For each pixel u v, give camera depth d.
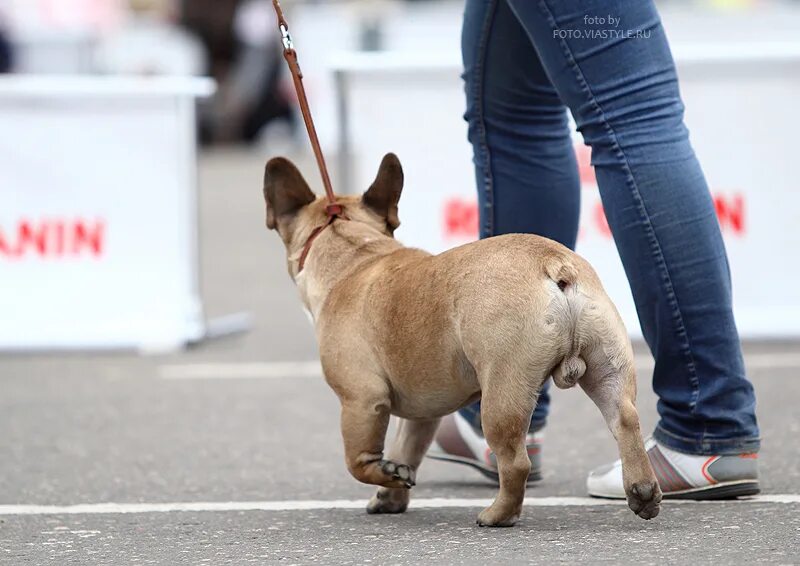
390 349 7.09
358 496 8.34
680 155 7.43
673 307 7.45
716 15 30.03
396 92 13.72
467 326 6.73
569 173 8.45
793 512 7.34
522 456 6.85
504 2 7.97
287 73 40.00
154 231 14.18
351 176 14.59
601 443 9.78
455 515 7.69
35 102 13.91
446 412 7.23
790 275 13.61
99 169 14.05
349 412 7.25
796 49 13.28
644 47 7.43
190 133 14.12
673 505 7.60
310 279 7.80
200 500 8.33
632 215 7.43
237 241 22.83
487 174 8.40
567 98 7.60
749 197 13.55
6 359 13.98
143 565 6.71
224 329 14.91
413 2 40.75
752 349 13.41
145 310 14.22
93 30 38.25
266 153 38.69
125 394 12.05
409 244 13.76
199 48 39.38
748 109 13.45
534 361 6.59
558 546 6.70
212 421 10.86
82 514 7.98
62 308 14.18
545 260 6.66
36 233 14.11
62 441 10.23
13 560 6.90
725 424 7.56
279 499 8.30
